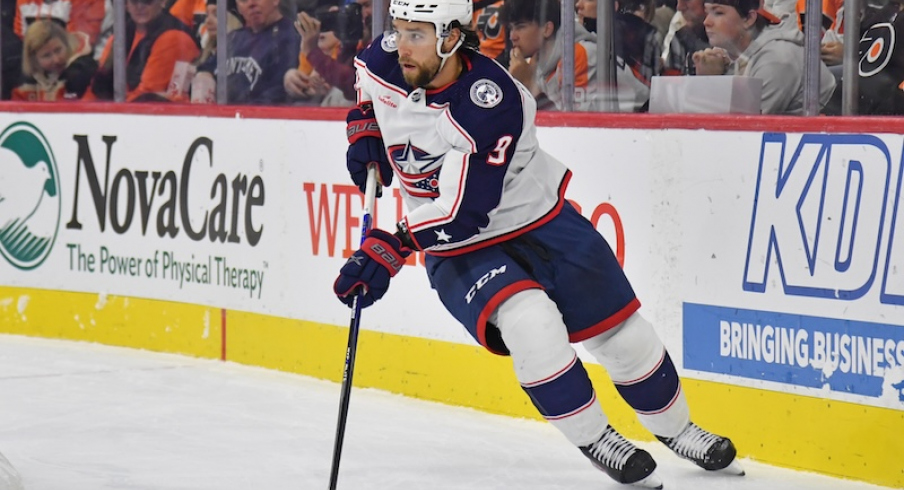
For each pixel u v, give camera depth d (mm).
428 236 9586
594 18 13422
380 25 14812
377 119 10125
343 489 10305
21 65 18344
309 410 13242
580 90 13602
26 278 17969
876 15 11711
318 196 14789
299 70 15930
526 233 10016
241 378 14938
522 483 10477
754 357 11109
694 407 11617
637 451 10023
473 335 10094
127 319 17000
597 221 12320
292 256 15125
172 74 17078
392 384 14078
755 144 11008
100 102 17141
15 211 18031
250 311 15648
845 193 10398
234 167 15719
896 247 10062
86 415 12992
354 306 9727
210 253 16062
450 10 9281
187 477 10609
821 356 10609
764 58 12516
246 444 11781
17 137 17953
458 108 9438
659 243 11797
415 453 11469
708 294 11430
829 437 10594
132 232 16891
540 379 9820
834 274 10492
